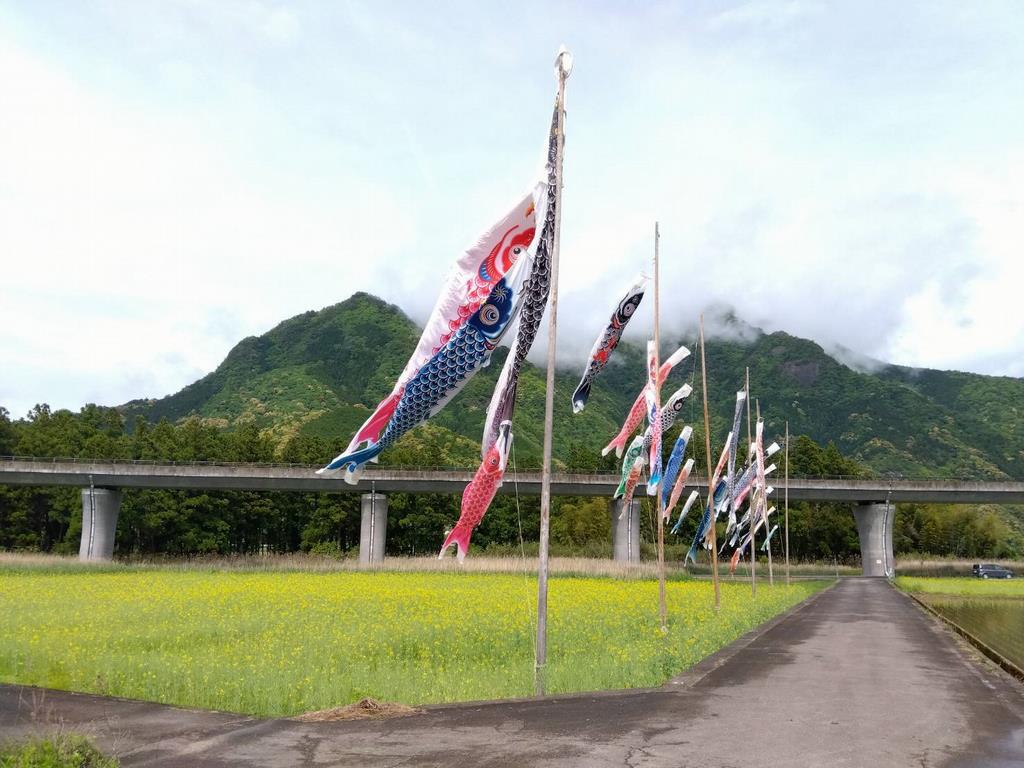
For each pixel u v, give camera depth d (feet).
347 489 204.74
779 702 34.30
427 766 23.48
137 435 264.52
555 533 281.33
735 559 109.40
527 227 37.78
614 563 181.47
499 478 37.78
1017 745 27.07
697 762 24.17
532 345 38.37
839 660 49.29
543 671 36.40
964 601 120.98
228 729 28.22
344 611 71.97
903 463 563.89
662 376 67.62
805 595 126.62
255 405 528.22
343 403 525.75
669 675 40.57
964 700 35.83
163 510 230.68
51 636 52.08
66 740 23.61
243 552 266.98
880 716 31.65
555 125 39.24
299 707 34.14
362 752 25.08
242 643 52.13
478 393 426.51
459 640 54.34
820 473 311.27
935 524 339.57
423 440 332.39
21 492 240.12
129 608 71.20
